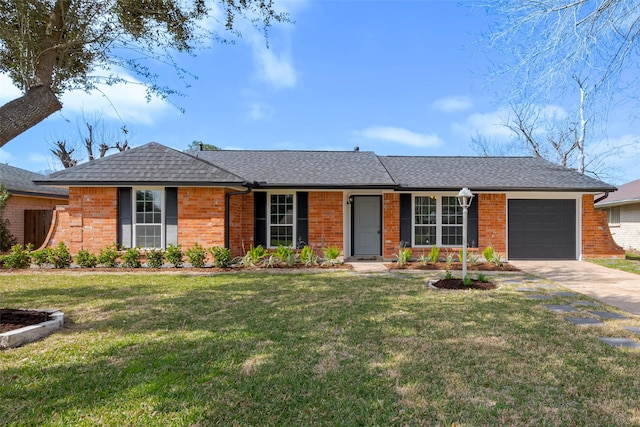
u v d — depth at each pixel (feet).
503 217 44.11
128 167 37.86
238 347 14.60
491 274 33.60
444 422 9.52
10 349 14.47
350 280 29.94
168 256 36.11
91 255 36.29
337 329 16.83
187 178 36.50
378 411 10.02
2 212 42.11
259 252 38.22
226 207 39.37
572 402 10.48
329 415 9.84
